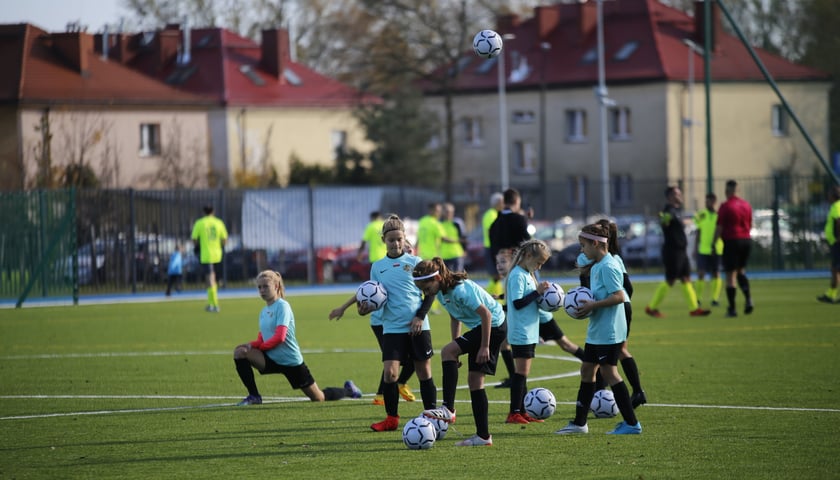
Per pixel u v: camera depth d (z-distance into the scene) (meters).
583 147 125.94
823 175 78.25
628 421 20.72
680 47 125.19
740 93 124.62
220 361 34.50
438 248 50.75
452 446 20.05
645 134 121.56
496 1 124.62
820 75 128.38
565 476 17.30
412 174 118.88
